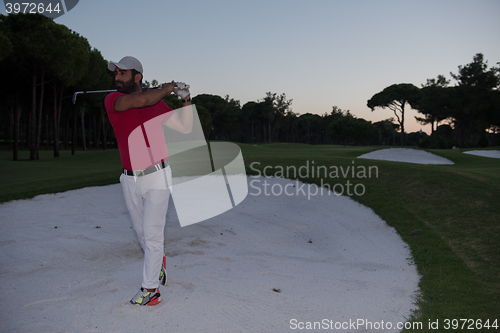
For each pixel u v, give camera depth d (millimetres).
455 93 51062
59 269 3898
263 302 3061
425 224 5711
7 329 2410
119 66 2596
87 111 52938
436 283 3547
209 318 2652
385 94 65500
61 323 2506
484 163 18875
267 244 5535
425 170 9109
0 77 28062
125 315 2643
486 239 4629
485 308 2871
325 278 3875
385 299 3193
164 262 3273
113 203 8750
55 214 7598
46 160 26703
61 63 26141
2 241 5176
